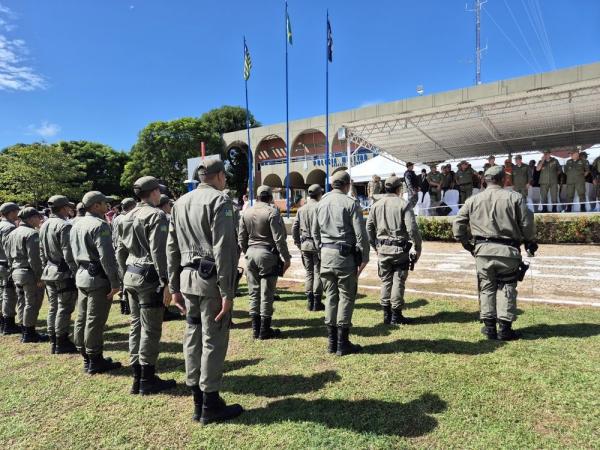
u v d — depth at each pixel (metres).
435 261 9.34
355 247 4.07
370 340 4.44
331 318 4.16
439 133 17.53
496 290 4.28
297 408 3.08
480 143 19.31
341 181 4.20
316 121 37.31
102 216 4.23
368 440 2.61
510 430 2.63
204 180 3.13
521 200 4.11
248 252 4.84
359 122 16.25
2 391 3.69
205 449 2.63
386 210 4.96
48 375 4.05
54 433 2.94
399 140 18.69
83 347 4.14
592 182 12.69
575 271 7.49
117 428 2.96
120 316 6.47
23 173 28.66
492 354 3.82
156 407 3.28
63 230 4.48
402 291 4.94
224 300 2.91
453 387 3.22
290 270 9.49
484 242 4.25
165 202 6.09
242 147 44.66
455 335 4.41
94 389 3.68
